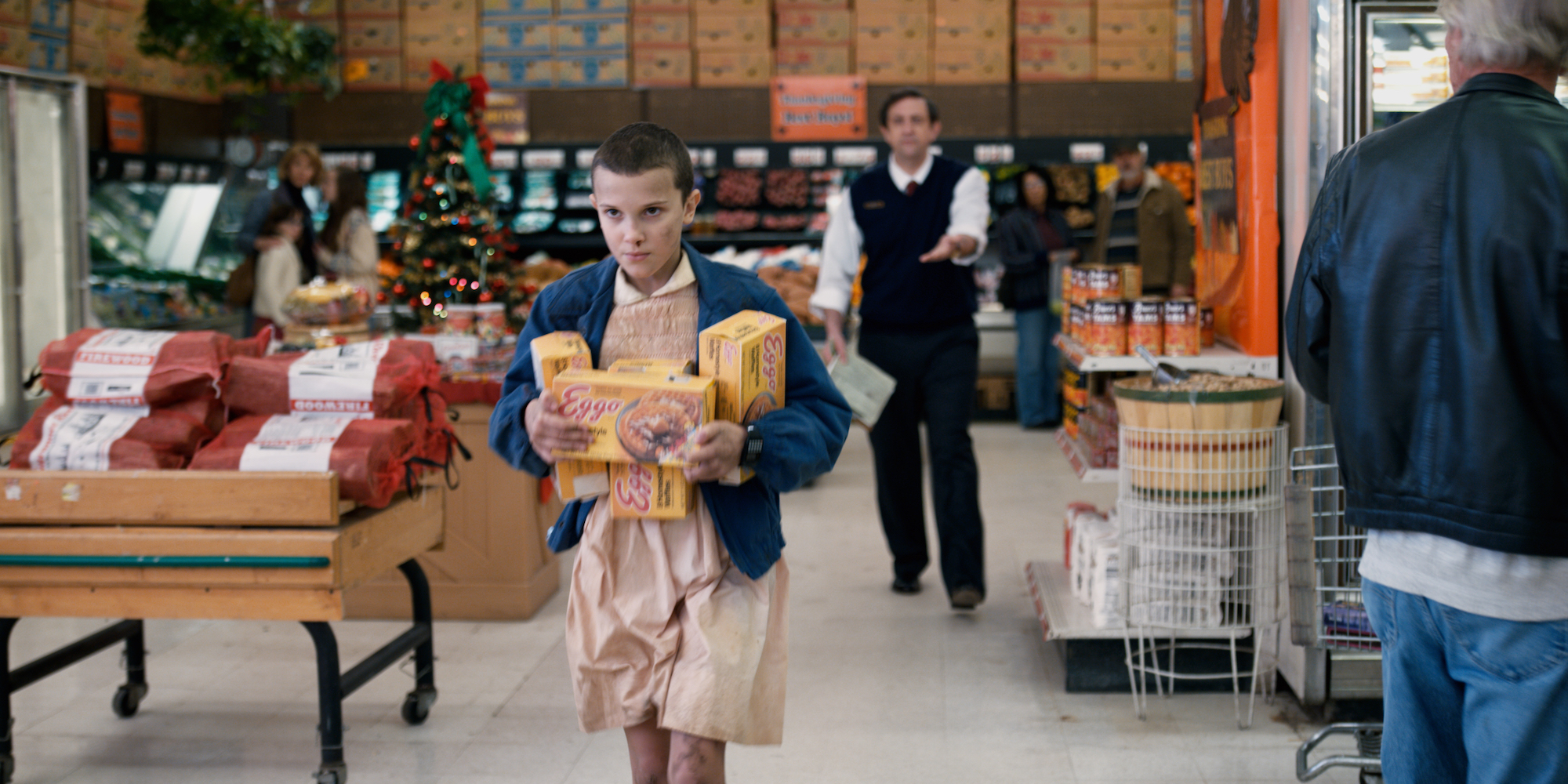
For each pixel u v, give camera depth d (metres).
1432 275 1.61
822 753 2.93
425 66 7.76
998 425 7.88
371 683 3.45
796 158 7.71
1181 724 3.06
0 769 2.75
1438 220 1.61
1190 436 2.89
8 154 5.52
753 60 7.70
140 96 7.12
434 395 3.04
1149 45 7.56
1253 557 2.98
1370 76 2.97
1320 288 1.80
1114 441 3.36
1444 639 1.65
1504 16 1.60
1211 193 3.71
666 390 1.70
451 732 3.08
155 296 7.04
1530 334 1.54
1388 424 1.66
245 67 6.94
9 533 2.63
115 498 2.62
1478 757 1.64
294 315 4.03
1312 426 2.95
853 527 5.31
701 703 1.75
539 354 1.80
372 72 7.77
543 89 7.73
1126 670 3.28
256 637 3.86
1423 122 1.67
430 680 3.16
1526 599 1.57
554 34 7.71
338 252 5.96
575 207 8.23
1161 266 6.11
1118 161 6.60
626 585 1.86
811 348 1.95
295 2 7.74
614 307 1.91
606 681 1.86
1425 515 1.63
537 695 3.34
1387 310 1.65
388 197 8.18
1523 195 1.55
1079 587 3.43
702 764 1.77
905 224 3.89
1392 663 1.72
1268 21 3.13
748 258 7.71
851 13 7.67
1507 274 1.55
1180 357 3.21
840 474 6.49
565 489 1.81
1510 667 1.59
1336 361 1.74
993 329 7.92
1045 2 7.59
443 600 4.02
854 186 3.99
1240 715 3.08
